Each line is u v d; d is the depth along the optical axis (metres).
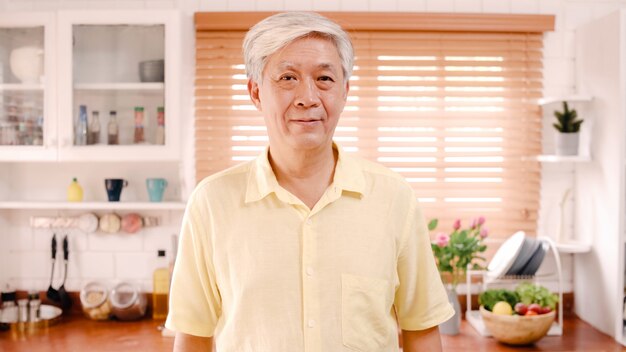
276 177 1.23
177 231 2.78
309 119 1.09
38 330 2.51
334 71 1.11
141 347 2.28
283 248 1.17
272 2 2.73
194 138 2.74
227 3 2.73
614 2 2.77
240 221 1.19
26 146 2.47
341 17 2.68
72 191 2.65
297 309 1.15
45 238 2.80
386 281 1.19
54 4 2.73
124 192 2.77
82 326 2.57
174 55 2.44
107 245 2.79
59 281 2.80
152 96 2.48
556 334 2.44
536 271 2.56
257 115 2.74
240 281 1.17
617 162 2.40
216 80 2.72
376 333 1.19
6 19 2.46
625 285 2.49
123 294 2.66
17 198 2.79
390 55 2.72
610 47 2.45
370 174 1.25
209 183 1.25
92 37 2.47
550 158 2.62
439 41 2.74
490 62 2.74
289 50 1.09
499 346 2.29
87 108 2.48
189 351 1.30
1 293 2.67
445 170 2.77
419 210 1.27
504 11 2.75
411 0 2.74
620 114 2.38
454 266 2.62
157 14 2.44
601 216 2.54
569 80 2.77
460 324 2.56
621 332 2.38
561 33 2.77
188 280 1.26
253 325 1.16
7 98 2.48
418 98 2.76
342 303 1.16
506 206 2.77
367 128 2.74
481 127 2.76
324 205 1.18
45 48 2.46
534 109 2.76
